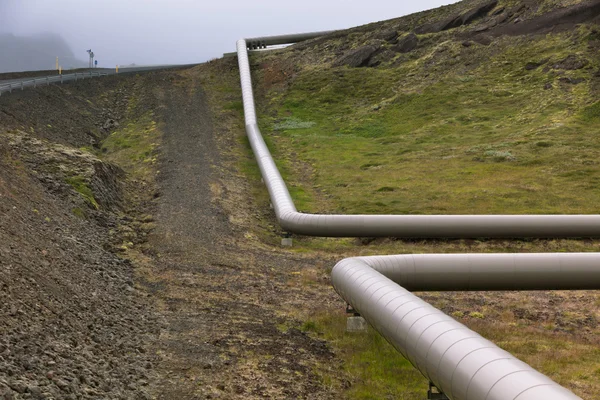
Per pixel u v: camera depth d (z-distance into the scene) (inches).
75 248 885.2
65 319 549.6
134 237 1186.0
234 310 794.2
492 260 807.1
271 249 1264.8
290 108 3070.9
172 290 869.8
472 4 3809.1
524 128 2343.8
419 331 460.1
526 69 2977.4
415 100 2903.5
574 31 3139.8
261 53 4067.4
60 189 1205.7
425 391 535.2
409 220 1251.8
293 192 1798.7
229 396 487.2
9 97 2176.4
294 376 554.9
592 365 638.5
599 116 2319.1
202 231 1316.4
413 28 3814.0
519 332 780.0
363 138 2546.8
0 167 1052.5
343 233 1254.9
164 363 546.0
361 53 3599.9
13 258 627.5
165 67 4092.0
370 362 614.5
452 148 2209.6
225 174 1918.1
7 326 454.9
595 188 1640.0
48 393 370.0
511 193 1636.3
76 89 2925.7
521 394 318.3
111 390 434.3
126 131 2544.3
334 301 894.4
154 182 1770.4
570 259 810.8
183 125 2623.0
